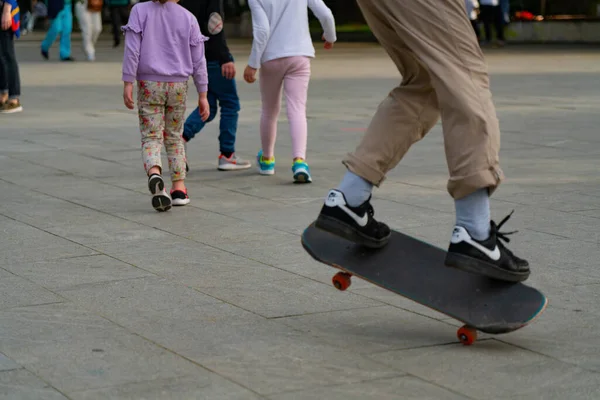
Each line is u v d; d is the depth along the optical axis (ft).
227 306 17.30
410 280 15.08
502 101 53.06
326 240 15.76
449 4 14.23
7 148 37.32
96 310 17.02
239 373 13.87
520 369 14.07
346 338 15.52
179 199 26.81
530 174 31.04
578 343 15.26
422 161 34.04
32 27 150.41
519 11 121.80
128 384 13.41
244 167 33.14
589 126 42.83
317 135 40.96
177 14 26.48
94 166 33.37
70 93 58.80
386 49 15.15
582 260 20.38
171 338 15.46
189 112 47.70
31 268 19.97
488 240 14.49
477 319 14.48
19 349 14.88
